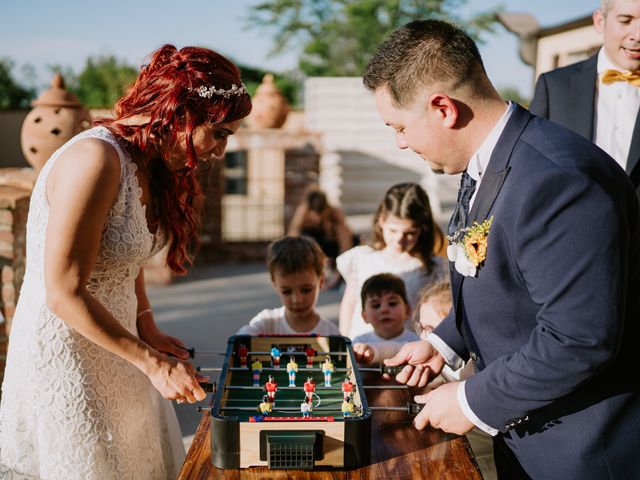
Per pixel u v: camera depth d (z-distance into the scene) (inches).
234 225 507.2
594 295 62.8
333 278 323.3
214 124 80.8
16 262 161.6
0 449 90.2
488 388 69.7
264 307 299.3
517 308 71.0
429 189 546.0
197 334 256.2
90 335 77.6
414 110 69.9
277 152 646.5
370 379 96.7
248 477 68.7
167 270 341.1
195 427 168.6
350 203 545.0
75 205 75.0
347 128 526.6
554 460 73.1
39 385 84.4
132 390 91.4
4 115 605.9
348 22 1132.5
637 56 112.3
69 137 211.3
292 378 91.9
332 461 70.7
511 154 68.2
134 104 82.7
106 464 87.2
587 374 64.4
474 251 70.2
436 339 92.0
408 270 156.4
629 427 71.1
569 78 127.5
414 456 73.4
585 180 63.1
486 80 70.2
